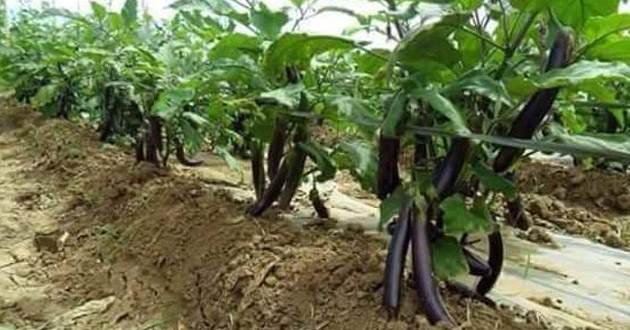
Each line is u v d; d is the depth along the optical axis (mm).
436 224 1826
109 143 5082
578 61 1719
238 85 2754
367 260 2045
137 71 3709
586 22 1658
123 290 2623
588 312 2256
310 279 2037
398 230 1773
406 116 1802
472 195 2023
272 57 2137
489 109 1868
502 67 1785
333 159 2680
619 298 2424
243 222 2627
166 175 3842
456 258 1759
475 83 1657
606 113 4176
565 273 2715
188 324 2283
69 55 4977
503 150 1763
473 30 1832
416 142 2012
